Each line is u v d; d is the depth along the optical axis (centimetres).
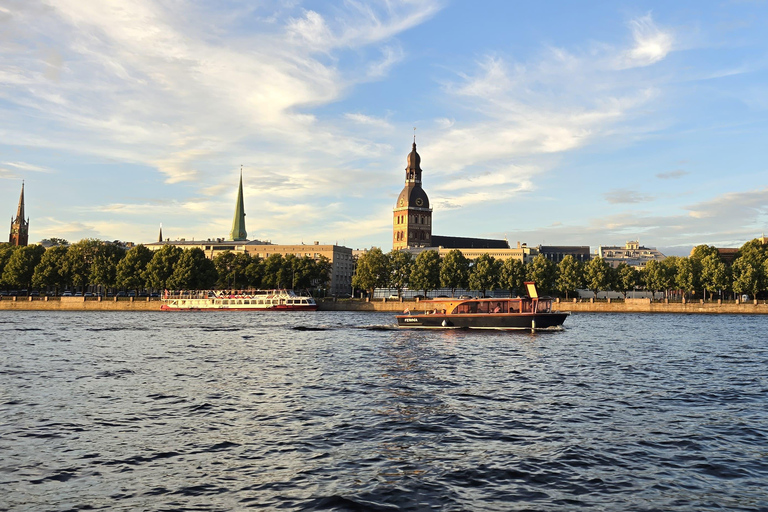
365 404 3422
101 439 2666
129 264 17525
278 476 2178
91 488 2069
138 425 2920
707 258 16638
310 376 4506
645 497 1995
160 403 3456
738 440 2664
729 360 5538
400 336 8100
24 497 1989
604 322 11688
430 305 16325
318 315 14550
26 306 17362
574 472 2228
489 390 3897
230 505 1919
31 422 2986
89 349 6506
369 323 11194
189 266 17250
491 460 2364
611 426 2906
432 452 2467
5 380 4331
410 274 18162
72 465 2311
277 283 19150
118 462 2344
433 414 3156
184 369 4906
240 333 8738
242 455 2427
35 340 7581
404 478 2155
